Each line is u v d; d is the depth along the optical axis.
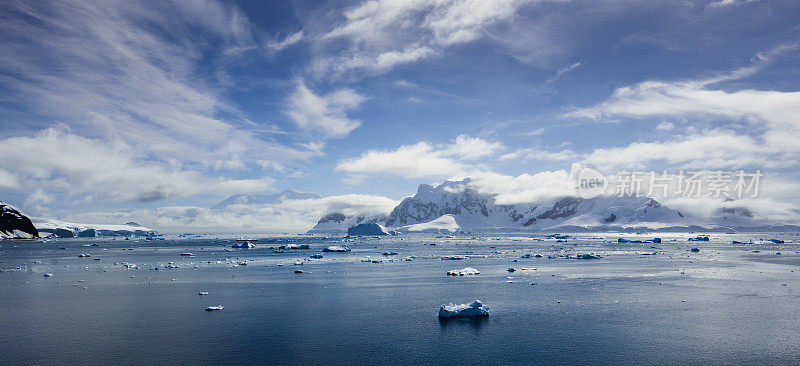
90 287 59.44
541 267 85.62
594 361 29.12
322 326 38.12
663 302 47.56
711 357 29.70
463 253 135.38
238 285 61.06
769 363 28.55
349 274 74.12
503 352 31.02
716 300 48.50
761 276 69.00
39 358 29.97
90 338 34.53
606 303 47.19
